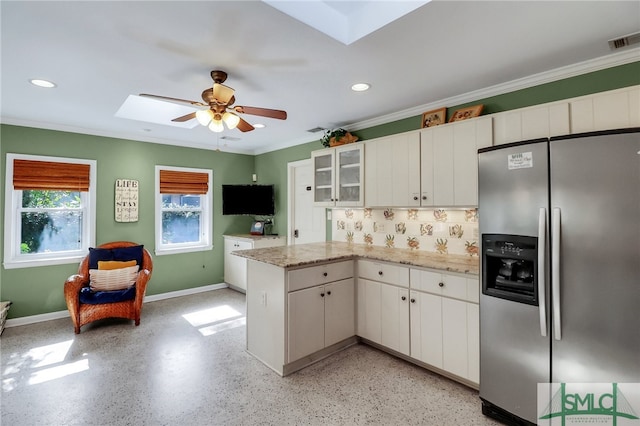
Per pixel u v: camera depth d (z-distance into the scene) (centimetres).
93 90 279
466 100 291
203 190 514
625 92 188
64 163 396
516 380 192
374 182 328
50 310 388
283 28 184
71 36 191
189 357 289
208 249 520
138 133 439
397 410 213
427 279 257
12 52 212
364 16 192
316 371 265
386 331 286
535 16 174
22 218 379
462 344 235
